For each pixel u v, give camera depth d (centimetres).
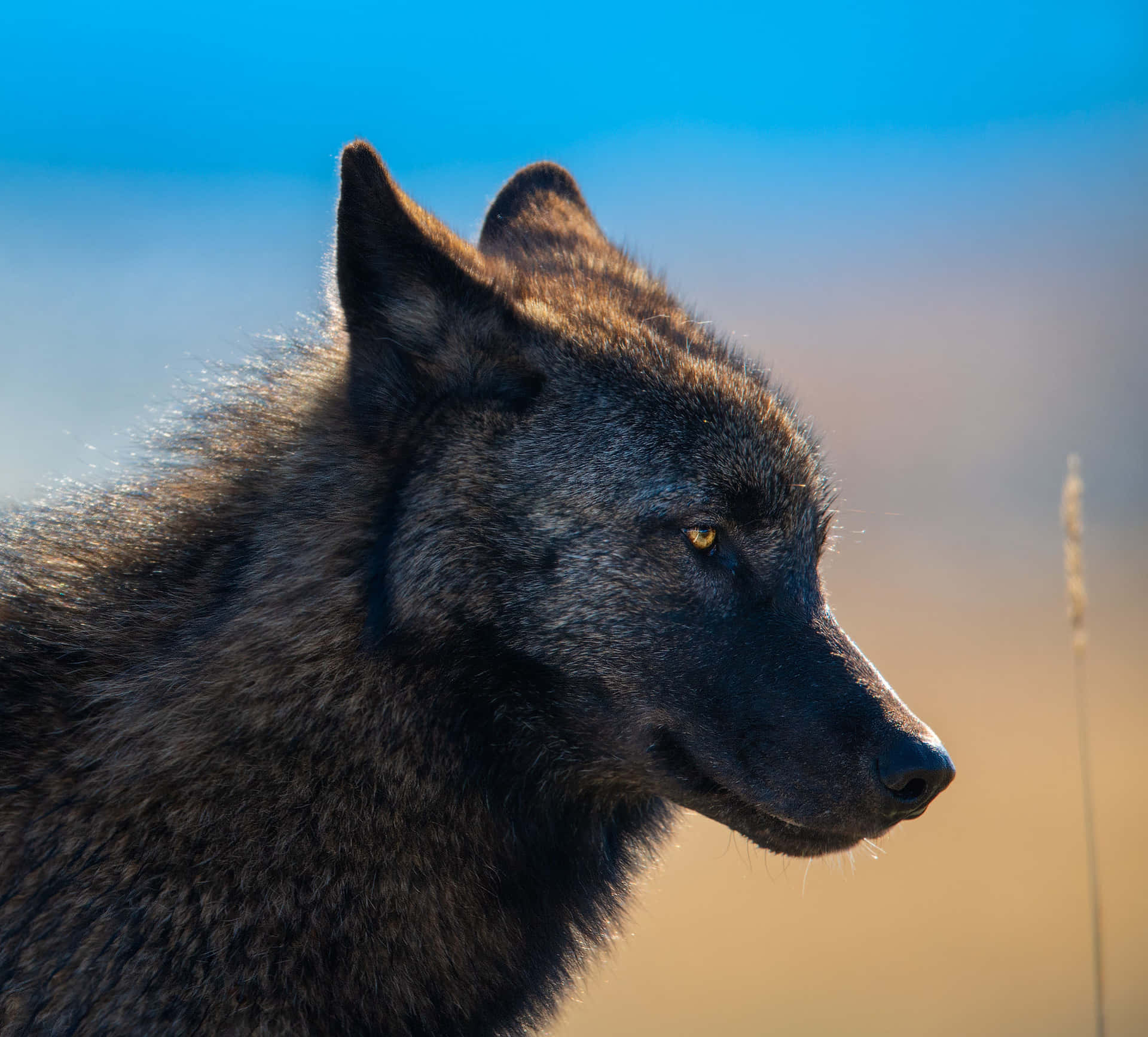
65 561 1395
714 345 1571
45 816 1255
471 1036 1378
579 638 1354
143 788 1254
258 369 1543
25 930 1221
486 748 1364
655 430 1377
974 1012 3016
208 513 1388
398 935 1302
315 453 1386
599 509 1350
